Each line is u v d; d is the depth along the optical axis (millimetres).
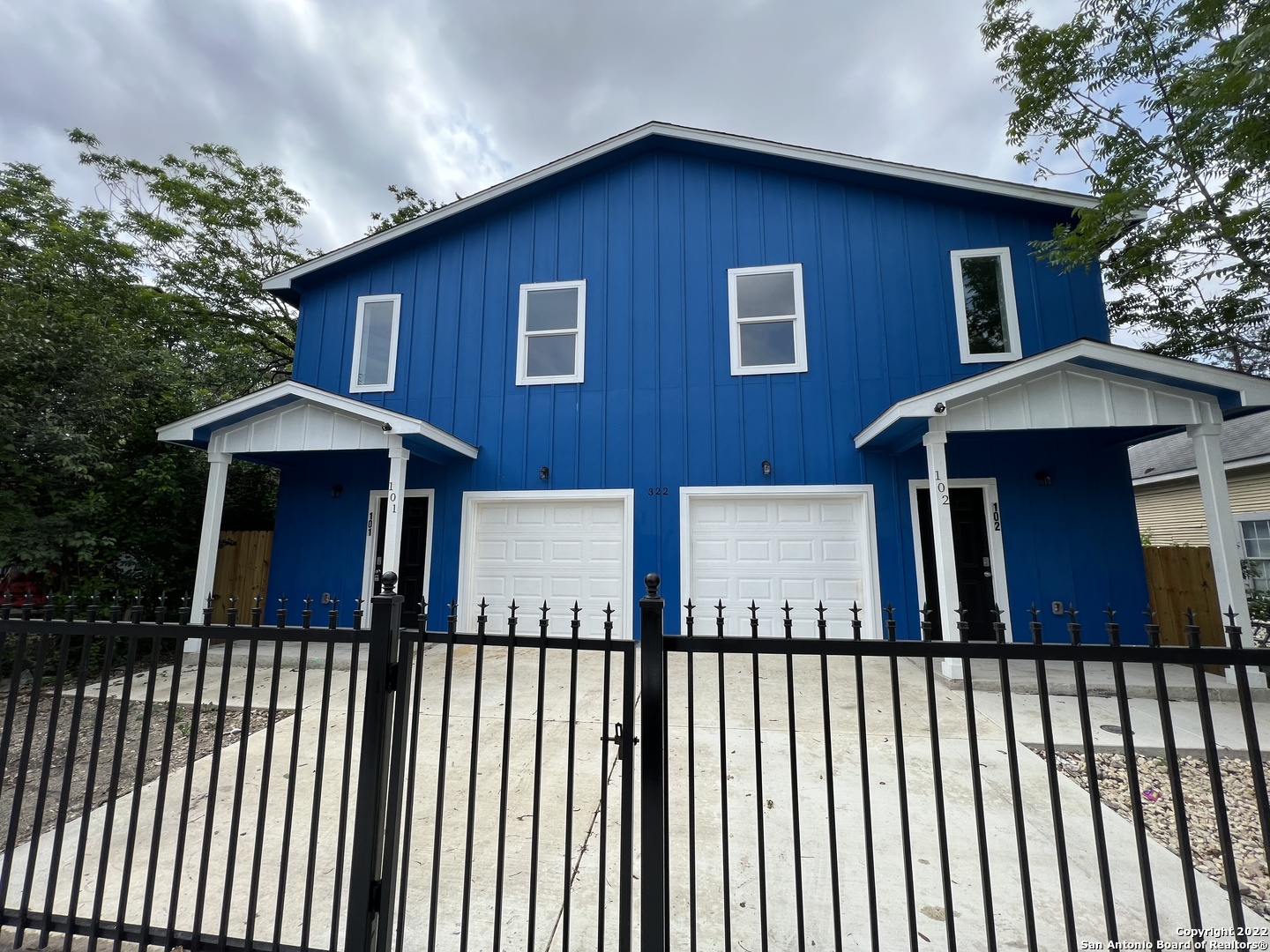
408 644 1964
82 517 6816
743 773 3344
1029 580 6227
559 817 2895
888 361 6953
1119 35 6793
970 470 6488
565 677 5512
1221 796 1508
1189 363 4879
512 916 2170
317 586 7531
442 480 7547
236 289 14453
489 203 8016
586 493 7242
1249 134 5676
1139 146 6723
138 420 7688
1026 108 7418
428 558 7410
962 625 1683
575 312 7723
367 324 8250
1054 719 4250
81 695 2023
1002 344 6828
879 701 4680
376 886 1835
